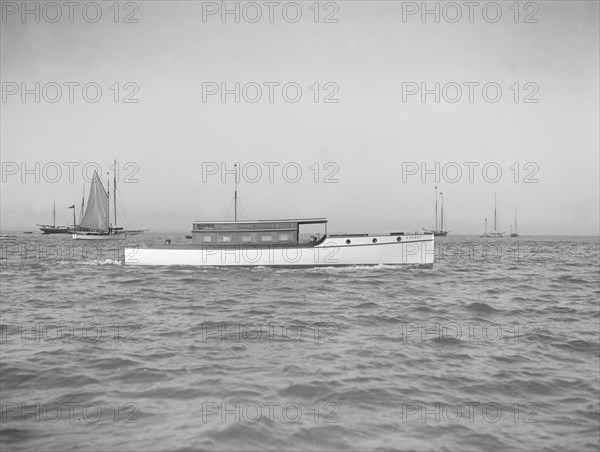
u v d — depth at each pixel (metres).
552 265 53.28
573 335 16.97
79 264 49.12
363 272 37.50
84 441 8.02
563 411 9.71
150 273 38.25
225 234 38.69
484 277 37.81
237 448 7.84
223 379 11.45
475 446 8.12
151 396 10.30
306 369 12.27
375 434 8.51
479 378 11.76
